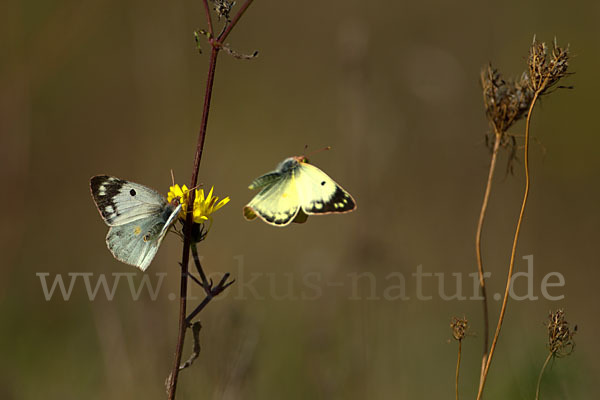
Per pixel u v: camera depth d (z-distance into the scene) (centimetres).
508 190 1265
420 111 1326
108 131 1415
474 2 1628
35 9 1290
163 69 1329
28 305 1012
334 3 1777
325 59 1758
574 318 998
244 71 1739
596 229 1202
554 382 692
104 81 1495
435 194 1283
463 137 1325
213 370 669
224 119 1655
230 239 1211
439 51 1148
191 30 1587
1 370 875
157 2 1339
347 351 817
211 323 701
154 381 730
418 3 1684
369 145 940
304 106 1698
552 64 431
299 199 499
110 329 783
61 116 1438
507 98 494
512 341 841
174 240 851
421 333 923
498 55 1583
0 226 1099
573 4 1617
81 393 824
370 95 957
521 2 1620
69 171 1380
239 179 1408
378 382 817
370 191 927
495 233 1197
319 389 766
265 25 1780
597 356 840
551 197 1282
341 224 1215
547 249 1173
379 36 1645
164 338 769
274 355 866
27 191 1299
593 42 1555
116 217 453
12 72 1148
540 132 1409
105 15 1477
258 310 951
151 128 1355
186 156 1349
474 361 862
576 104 1417
